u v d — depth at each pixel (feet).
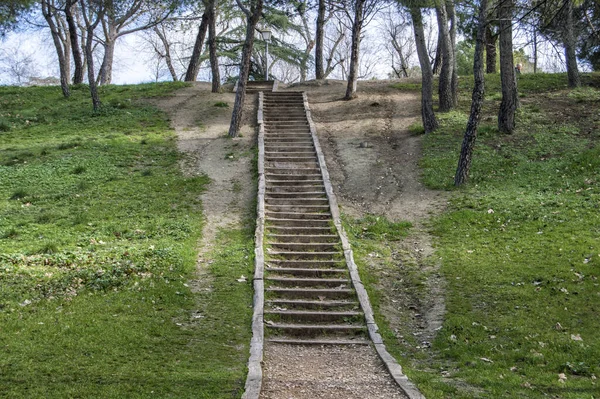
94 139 77.87
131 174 66.03
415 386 26.50
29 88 110.93
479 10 61.87
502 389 26.07
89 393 24.68
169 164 69.56
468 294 39.78
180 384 26.08
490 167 65.62
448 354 31.91
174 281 40.91
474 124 61.77
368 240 51.60
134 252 45.19
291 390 26.32
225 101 99.09
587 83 98.48
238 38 156.15
